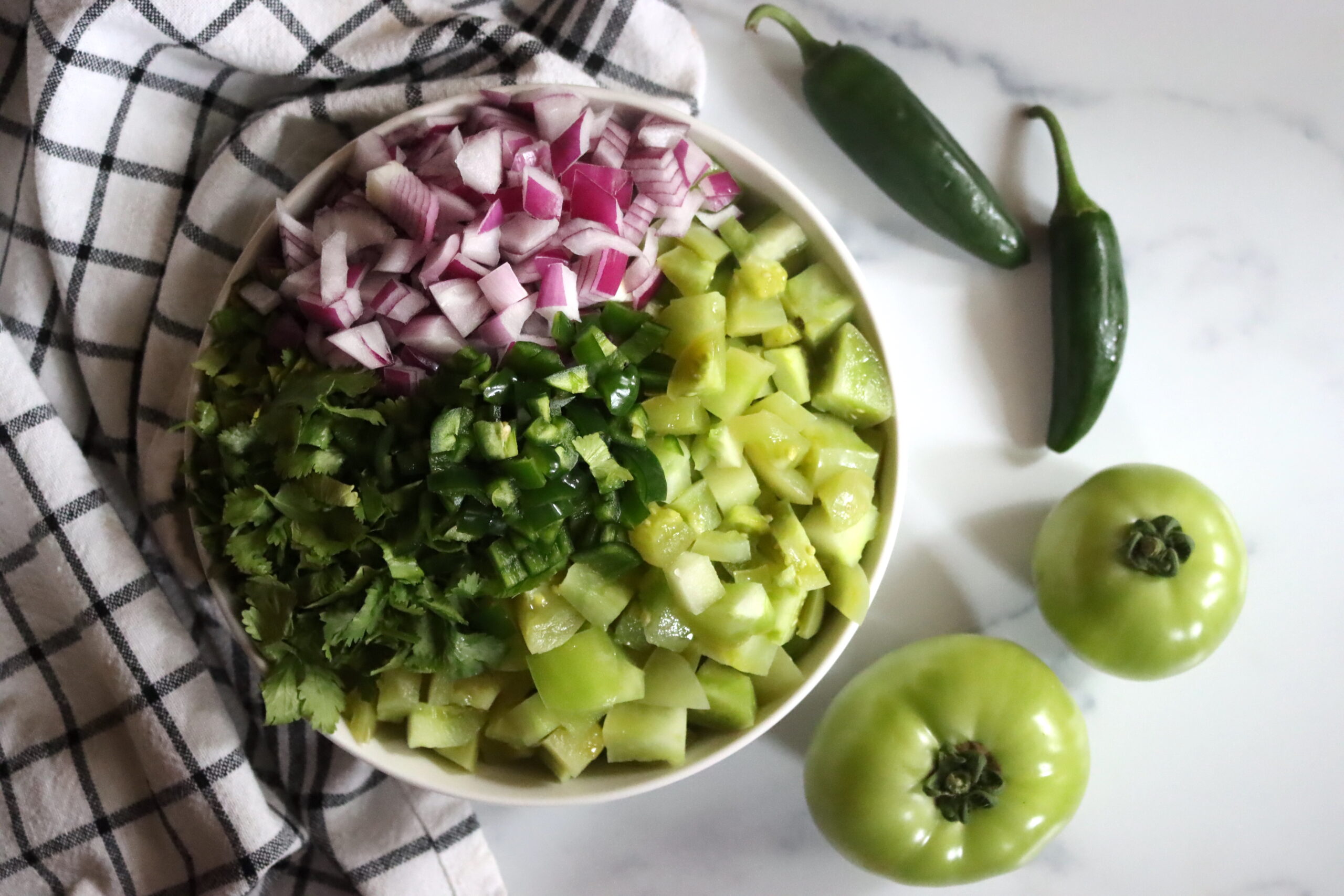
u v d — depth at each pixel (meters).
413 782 1.11
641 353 1.10
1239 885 1.40
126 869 1.29
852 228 1.38
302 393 1.02
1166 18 1.35
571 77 1.23
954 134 1.37
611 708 1.12
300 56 1.21
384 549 1.01
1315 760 1.40
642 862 1.40
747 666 1.11
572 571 1.07
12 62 1.27
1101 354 1.28
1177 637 1.21
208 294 1.24
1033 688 1.20
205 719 1.23
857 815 1.20
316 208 1.15
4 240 1.27
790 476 1.14
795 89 1.36
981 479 1.38
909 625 1.38
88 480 1.23
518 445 1.02
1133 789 1.40
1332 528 1.39
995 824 1.19
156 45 1.19
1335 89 1.35
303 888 1.37
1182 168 1.36
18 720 1.29
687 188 1.15
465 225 1.10
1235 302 1.37
